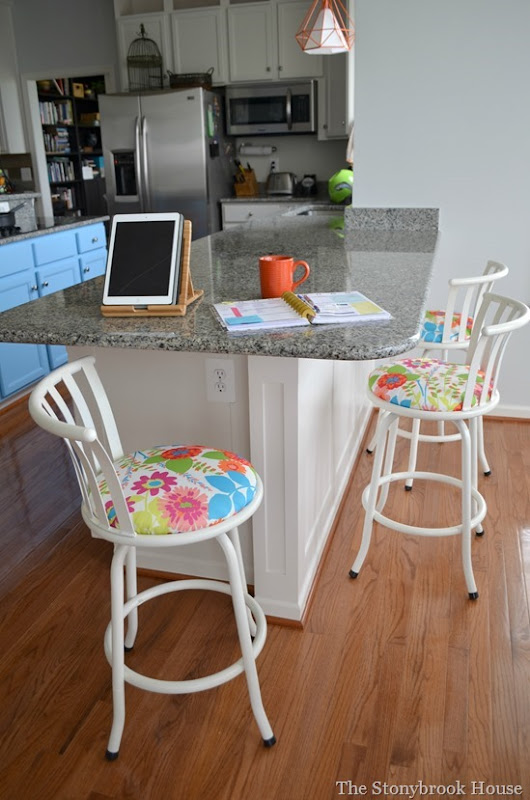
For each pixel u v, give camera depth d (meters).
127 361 1.86
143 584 2.04
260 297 1.86
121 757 1.45
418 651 1.73
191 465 1.43
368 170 3.09
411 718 1.53
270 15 5.06
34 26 6.06
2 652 1.79
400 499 2.49
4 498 2.62
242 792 1.37
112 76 5.96
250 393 1.65
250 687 1.42
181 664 1.72
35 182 6.59
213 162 5.32
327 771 1.40
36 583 2.08
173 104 5.05
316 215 4.07
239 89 5.37
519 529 2.28
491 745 1.45
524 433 3.04
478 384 1.83
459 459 2.80
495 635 1.78
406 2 2.80
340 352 1.36
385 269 2.24
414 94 2.92
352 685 1.63
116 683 1.38
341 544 2.22
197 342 1.45
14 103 6.27
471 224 3.04
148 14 5.27
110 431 1.57
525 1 2.69
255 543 1.79
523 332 3.04
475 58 2.81
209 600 1.97
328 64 5.07
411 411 1.78
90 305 1.83
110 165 5.38
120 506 1.23
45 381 1.35
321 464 2.07
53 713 1.58
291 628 1.83
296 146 5.80
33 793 1.38
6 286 3.52
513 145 2.88
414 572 2.06
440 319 2.51
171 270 1.67
